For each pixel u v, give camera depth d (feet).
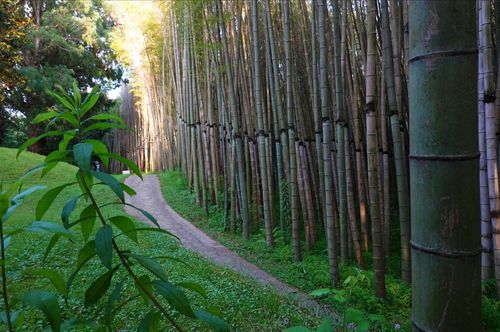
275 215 27.61
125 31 52.34
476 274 3.22
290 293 14.66
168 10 41.73
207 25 28.12
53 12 54.95
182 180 45.11
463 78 3.14
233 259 21.33
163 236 22.76
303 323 10.44
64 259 14.93
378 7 21.20
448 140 3.17
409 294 14.79
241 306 11.43
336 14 17.69
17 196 3.25
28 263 14.02
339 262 20.25
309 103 26.21
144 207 35.17
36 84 49.16
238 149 26.25
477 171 3.24
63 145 3.55
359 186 21.27
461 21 3.14
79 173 3.41
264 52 26.76
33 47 52.65
